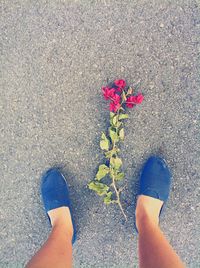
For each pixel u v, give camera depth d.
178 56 0.85
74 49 0.86
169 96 0.86
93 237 0.88
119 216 0.88
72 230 0.85
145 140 0.86
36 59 0.86
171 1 0.85
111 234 0.88
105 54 0.86
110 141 0.86
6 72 0.87
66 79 0.86
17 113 0.87
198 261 0.88
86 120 0.86
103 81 0.86
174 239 0.88
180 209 0.87
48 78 0.86
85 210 0.88
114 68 0.86
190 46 0.85
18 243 0.89
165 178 0.86
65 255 0.76
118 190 0.87
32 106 0.87
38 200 0.88
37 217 0.88
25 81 0.86
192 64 0.85
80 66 0.86
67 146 0.87
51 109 0.87
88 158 0.87
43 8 0.85
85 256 0.88
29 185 0.88
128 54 0.86
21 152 0.88
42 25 0.86
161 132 0.86
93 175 0.87
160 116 0.86
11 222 0.89
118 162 0.84
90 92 0.86
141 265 0.74
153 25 0.85
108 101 0.86
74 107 0.86
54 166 0.88
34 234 0.89
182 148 0.86
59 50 0.86
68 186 0.88
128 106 0.84
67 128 0.87
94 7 0.85
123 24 0.85
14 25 0.86
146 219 0.82
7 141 0.88
